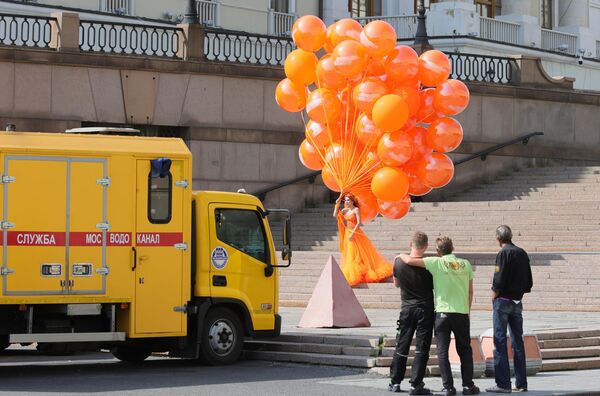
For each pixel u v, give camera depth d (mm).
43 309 19812
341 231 31203
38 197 19562
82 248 19812
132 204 20188
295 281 32250
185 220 20625
